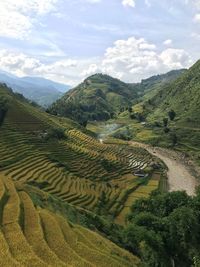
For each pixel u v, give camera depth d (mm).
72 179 130500
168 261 60719
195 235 62938
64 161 154750
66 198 108812
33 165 134125
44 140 177750
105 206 114375
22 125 188625
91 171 154500
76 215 76438
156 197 78125
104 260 49875
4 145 148250
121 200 126188
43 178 121250
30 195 72812
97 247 55906
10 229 52469
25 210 62312
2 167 123750
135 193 139625
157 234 62188
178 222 63312
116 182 151250
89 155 178875
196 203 71938
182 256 62188
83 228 63844
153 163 193500
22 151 147375
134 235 62594
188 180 172125
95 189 128250
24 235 51938
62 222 61125
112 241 68688
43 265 42969
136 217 67250
